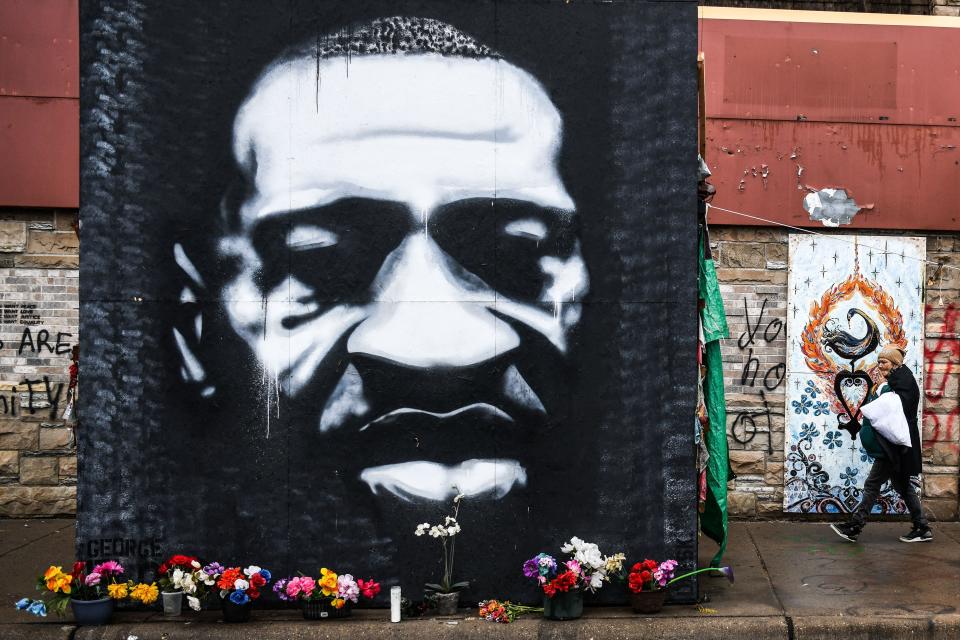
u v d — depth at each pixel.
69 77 7.83
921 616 5.18
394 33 5.57
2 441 7.99
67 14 7.82
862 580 5.98
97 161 5.48
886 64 7.89
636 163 5.61
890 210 7.88
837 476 7.91
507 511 5.55
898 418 6.96
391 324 5.57
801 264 7.95
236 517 5.51
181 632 5.08
